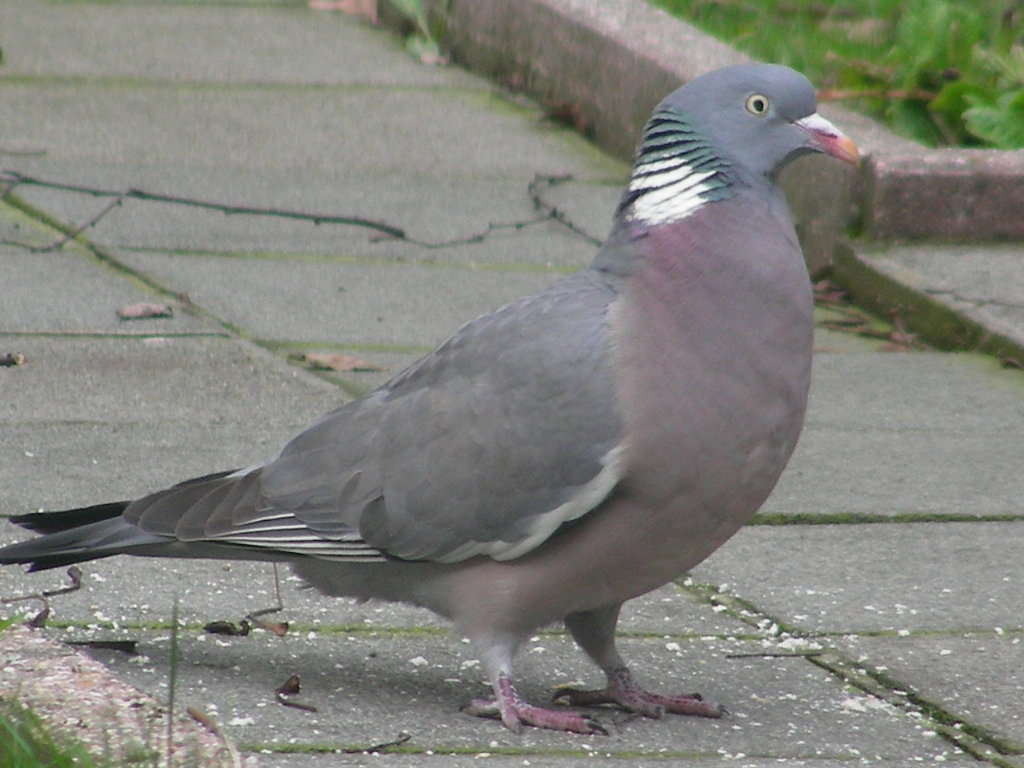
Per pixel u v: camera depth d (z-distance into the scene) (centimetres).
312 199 1683
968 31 1909
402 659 866
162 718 741
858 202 1568
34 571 855
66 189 1648
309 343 1336
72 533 838
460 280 1498
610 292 799
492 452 785
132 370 1252
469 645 888
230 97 1998
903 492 1120
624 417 767
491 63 2155
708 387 765
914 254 1552
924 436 1225
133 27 2261
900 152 1577
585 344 780
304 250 1553
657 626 922
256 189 1700
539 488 778
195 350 1297
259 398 1218
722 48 1847
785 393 780
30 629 831
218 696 799
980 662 880
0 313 1346
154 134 1845
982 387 1334
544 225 1658
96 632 865
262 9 2419
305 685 823
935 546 1038
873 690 848
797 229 1623
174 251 1527
